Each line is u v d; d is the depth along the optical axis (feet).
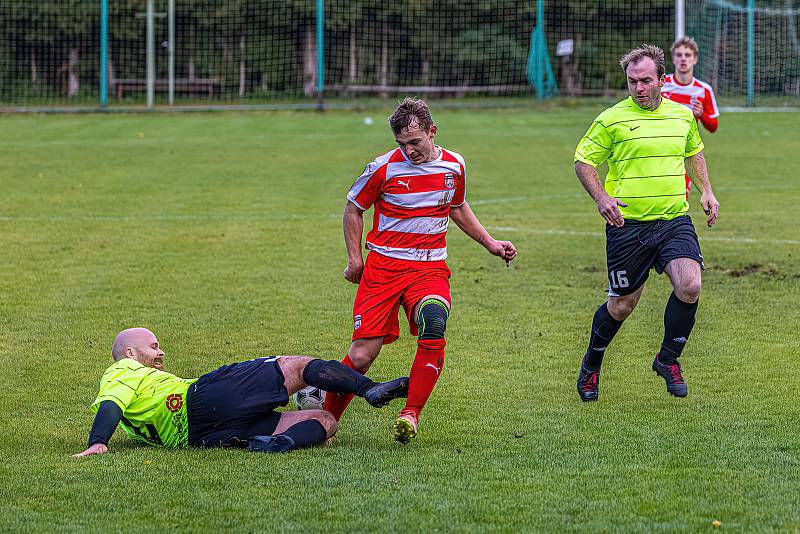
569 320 63.10
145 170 134.21
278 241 88.69
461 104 233.96
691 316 45.16
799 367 52.24
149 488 35.17
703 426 42.91
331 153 150.92
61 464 37.88
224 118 208.64
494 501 33.81
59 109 223.51
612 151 46.29
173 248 85.51
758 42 240.94
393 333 42.14
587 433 42.06
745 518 32.22
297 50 284.20
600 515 32.50
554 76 287.89
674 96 81.20
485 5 286.87
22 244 86.74
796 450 39.52
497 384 50.03
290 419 40.73
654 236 45.75
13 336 59.11
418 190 41.29
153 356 42.50
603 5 281.74
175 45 282.36
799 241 87.56
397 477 36.35
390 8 283.59
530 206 108.06
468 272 76.64
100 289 70.90
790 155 147.13
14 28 270.26
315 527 31.58
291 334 59.72
